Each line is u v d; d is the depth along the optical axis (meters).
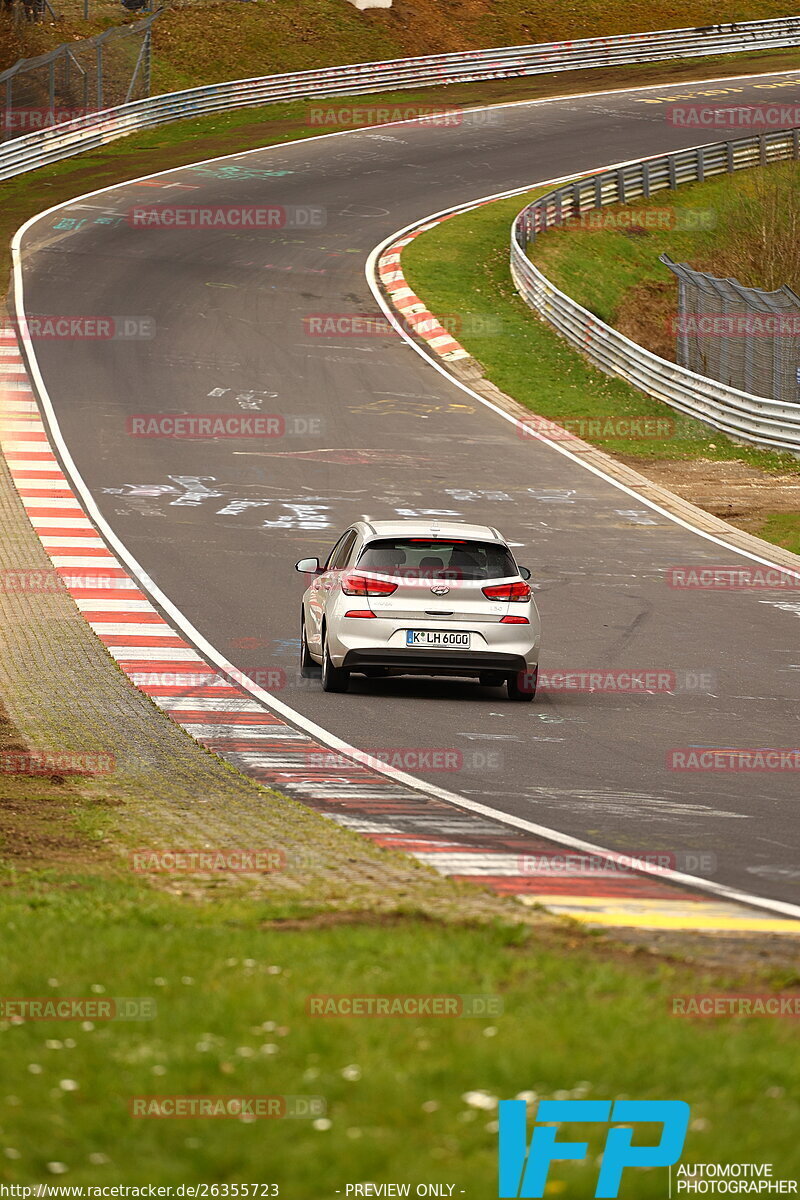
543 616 71.44
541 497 102.38
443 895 27.66
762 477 112.12
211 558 80.88
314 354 136.88
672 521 97.75
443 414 123.88
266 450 109.81
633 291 173.00
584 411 128.62
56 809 35.91
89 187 190.62
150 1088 15.95
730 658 63.75
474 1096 15.43
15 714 47.78
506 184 199.12
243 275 158.88
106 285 152.38
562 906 27.45
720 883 30.20
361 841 32.88
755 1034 17.83
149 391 123.12
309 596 58.78
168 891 28.20
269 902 26.84
